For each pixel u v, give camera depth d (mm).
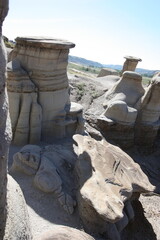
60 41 10336
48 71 10203
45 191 7078
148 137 15234
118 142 14531
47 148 8781
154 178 13492
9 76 9430
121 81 16078
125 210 8203
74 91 18297
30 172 7613
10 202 3420
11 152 9242
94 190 6676
